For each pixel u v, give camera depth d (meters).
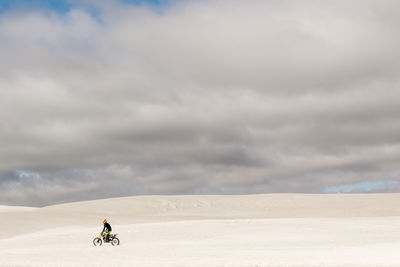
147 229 46.22
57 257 27.48
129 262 24.22
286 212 83.19
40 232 50.28
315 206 87.38
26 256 28.44
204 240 37.12
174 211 89.06
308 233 40.41
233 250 29.64
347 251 27.53
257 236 39.03
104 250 31.59
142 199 99.75
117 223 60.69
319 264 21.84
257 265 21.97
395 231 40.97
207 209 90.81
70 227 55.00
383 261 22.44
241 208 90.94
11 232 52.06
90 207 90.31
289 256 25.59
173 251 29.72
